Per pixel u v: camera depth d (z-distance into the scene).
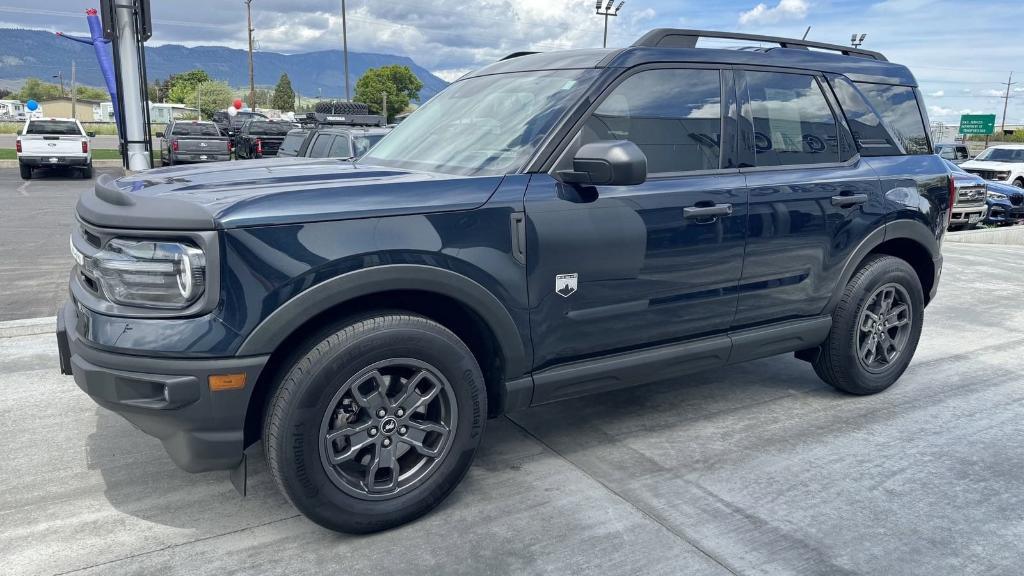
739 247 3.55
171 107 87.25
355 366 2.64
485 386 3.07
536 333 3.07
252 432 2.73
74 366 2.60
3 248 9.64
